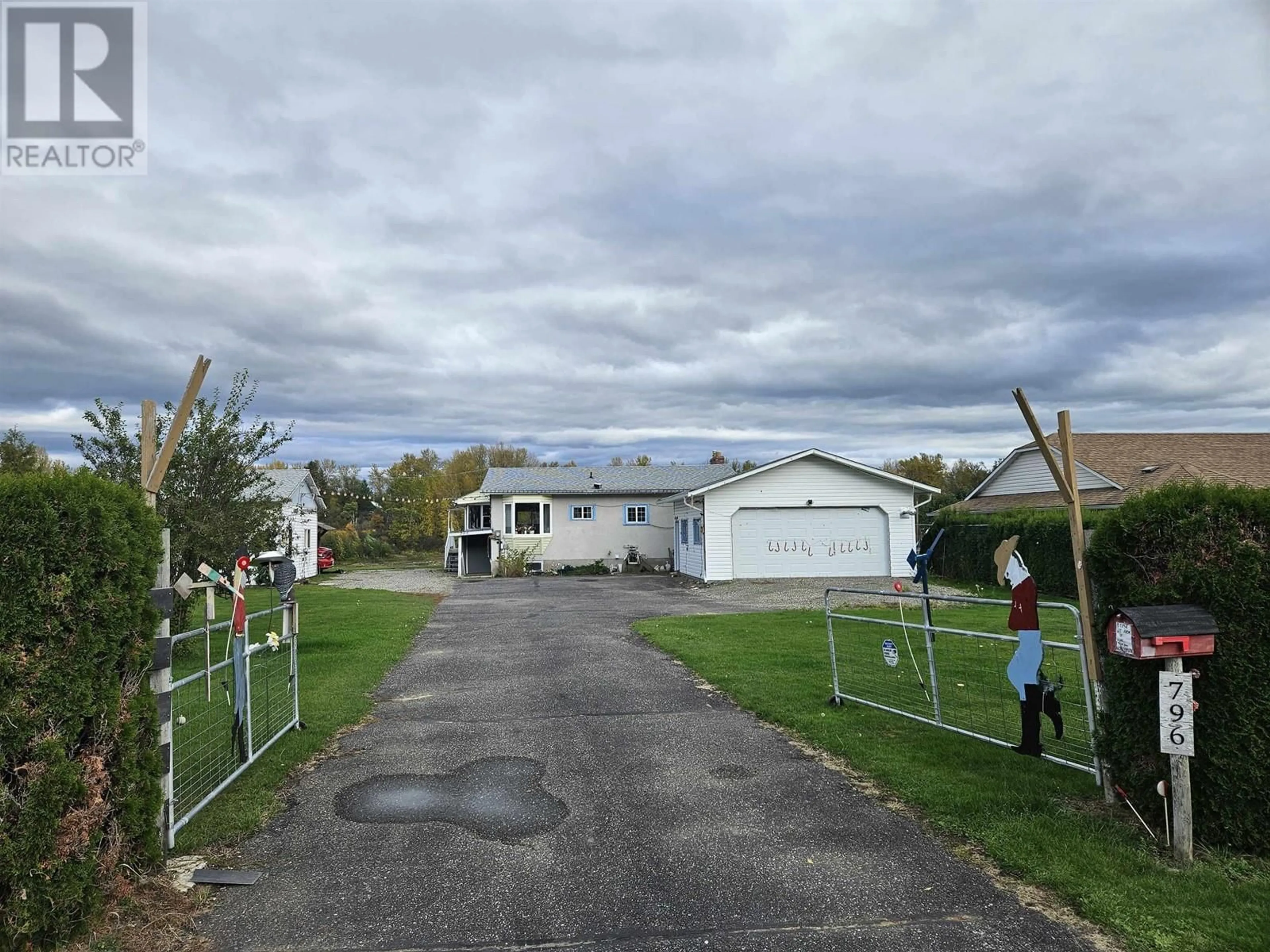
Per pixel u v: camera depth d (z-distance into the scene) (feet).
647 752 19.74
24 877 10.16
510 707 24.91
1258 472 77.82
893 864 13.08
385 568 132.26
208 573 16.69
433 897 12.13
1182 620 12.58
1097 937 10.63
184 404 13.99
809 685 26.66
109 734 11.55
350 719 23.36
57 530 10.87
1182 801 12.62
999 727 21.12
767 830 14.65
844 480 81.76
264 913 11.68
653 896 12.07
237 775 17.38
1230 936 10.34
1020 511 74.74
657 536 110.42
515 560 102.32
